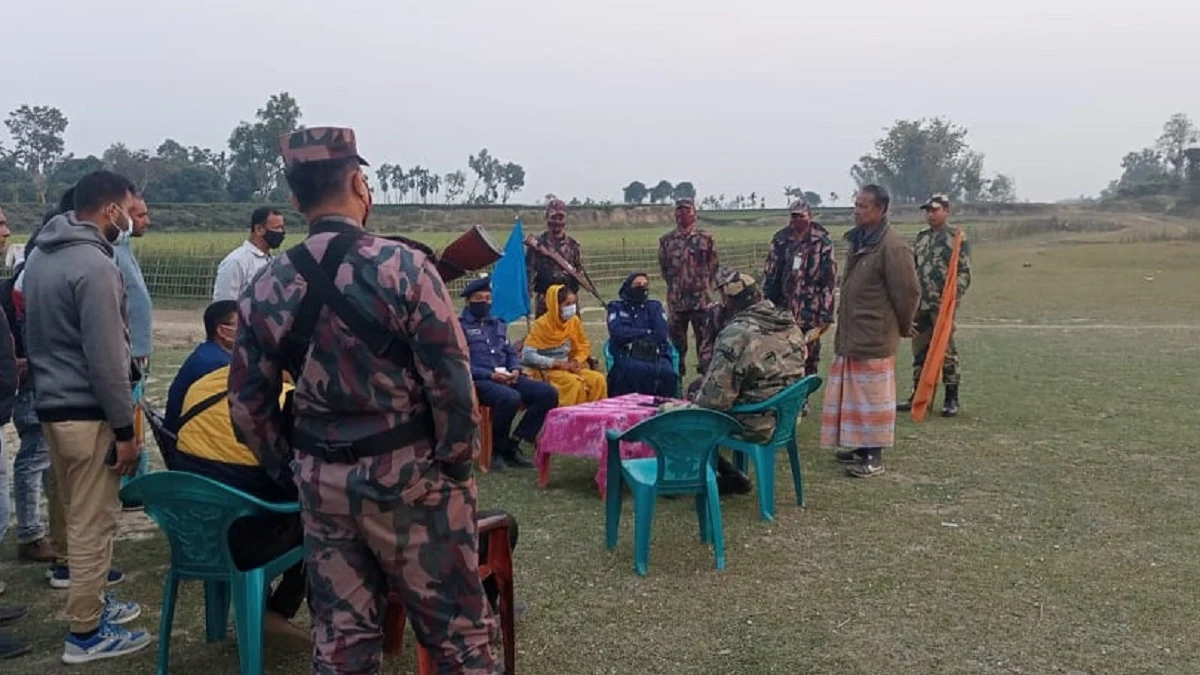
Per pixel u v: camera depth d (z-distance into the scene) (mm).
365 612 2662
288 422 2764
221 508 3576
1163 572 4836
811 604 4480
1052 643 4043
